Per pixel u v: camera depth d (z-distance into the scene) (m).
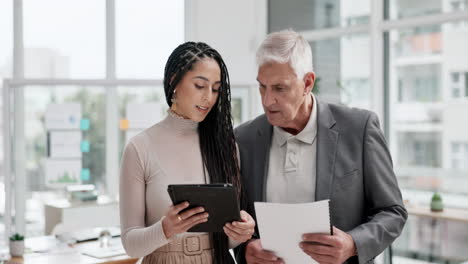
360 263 1.81
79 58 5.98
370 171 1.95
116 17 5.96
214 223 1.70
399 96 5.27
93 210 5.36
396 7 5.20
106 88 5.91
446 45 4.95
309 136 2.01
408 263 5.35
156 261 1.88
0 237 5.89
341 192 1.95
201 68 1.81
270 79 1.85
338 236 1.75
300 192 1.98
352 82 5.53
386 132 5.37
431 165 5.14
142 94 5.96
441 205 5.06
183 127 1.93
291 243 1.79
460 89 4.90
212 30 5.85
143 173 1.88
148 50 5.99
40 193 5.86
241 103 5.88
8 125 5.84
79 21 5.96
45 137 5.87
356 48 5.49
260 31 6.10
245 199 2.05
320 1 5.74
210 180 1.94
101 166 5.92
